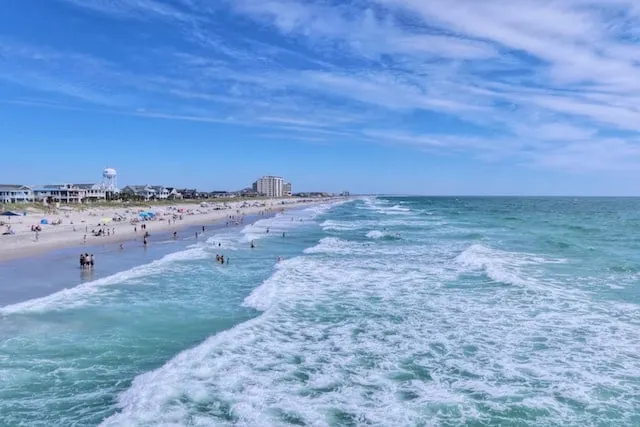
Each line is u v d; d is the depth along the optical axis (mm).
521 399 11656
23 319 18734
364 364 14109
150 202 140750
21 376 13305
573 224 71125
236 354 14852
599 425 10414
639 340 15719
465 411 11094
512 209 137625
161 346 15875
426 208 148750
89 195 144375
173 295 23328
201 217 92062
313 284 25531
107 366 14109
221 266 32594
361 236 54594
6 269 30594
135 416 10844
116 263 33906
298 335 16828
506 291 23047
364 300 21828
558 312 19141
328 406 11445
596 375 13000
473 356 14586
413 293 23109
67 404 11688
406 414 11000
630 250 38000
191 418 10828
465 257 33781
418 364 14047
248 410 11227
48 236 50219
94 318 19016
